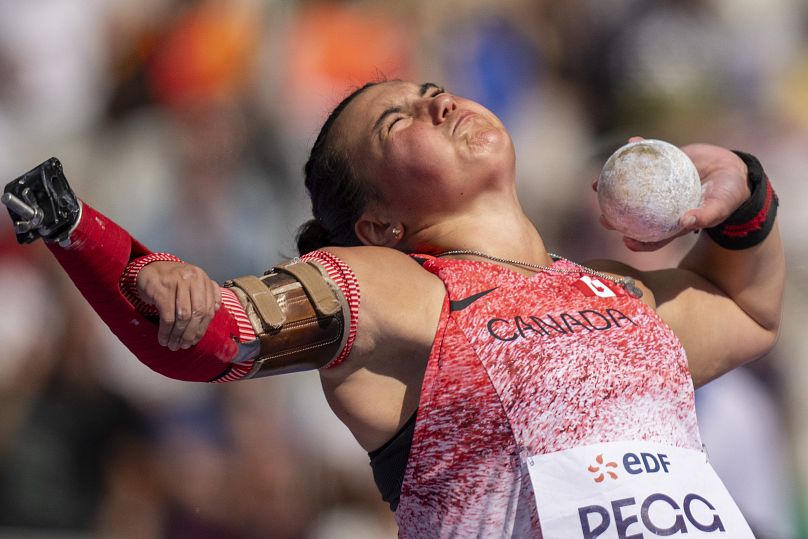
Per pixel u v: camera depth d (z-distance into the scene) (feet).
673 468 26.63
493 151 30.63
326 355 26.37
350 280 26.61
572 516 25.55
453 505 26.53
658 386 27.30
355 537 62.95
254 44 77.51
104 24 78.23
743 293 32.76
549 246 75.87
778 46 89.45
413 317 27.09
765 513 61.21
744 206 31.60
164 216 71.61
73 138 75.77
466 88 82.23
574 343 27.07
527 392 26.30
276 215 74.28
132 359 62.75
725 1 88.84
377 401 27.61
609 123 84.84
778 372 71.77
